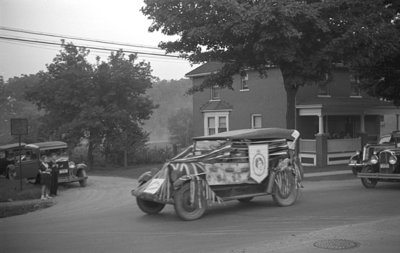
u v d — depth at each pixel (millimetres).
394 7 21328
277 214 10672
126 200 14945
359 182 17844
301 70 17859
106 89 33031
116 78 32438
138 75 34156
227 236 8398
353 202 12141
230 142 11227
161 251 7438
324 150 27000
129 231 9250
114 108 32250
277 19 15789
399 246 6980
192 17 17969
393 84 24578
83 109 31641
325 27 16469
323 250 6840
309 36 17781
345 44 17016
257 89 31281
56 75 32781
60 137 32938
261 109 30984
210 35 17031
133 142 34344
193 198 10305
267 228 9023
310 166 26656
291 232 8508
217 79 20516
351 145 28547
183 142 72375
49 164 17250
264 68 20234
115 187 19812
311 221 9586
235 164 11227
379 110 30984
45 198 16328
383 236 7605
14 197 16281
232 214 10906
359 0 17328
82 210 13023
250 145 11500
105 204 14203
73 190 19203
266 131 11969
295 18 16594
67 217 11648
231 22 16562
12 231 9758
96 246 7941
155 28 18547
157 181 10656
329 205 11742
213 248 7480
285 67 18453
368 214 10211
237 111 32719
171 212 11617
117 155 35094
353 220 9523
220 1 16422
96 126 31625
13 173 24312
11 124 18578
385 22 18625
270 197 13742
